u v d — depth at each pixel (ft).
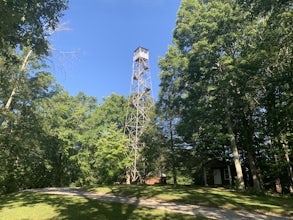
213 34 70.95
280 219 31.09
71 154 113.29
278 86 57.77
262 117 73.41
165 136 100.42
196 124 84.58
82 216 32.60
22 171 84.79
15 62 38.42
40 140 94.22
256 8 49.08
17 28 29.53
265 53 55.21
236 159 73.00
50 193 55.26
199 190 66.80
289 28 49.34
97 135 120.98
